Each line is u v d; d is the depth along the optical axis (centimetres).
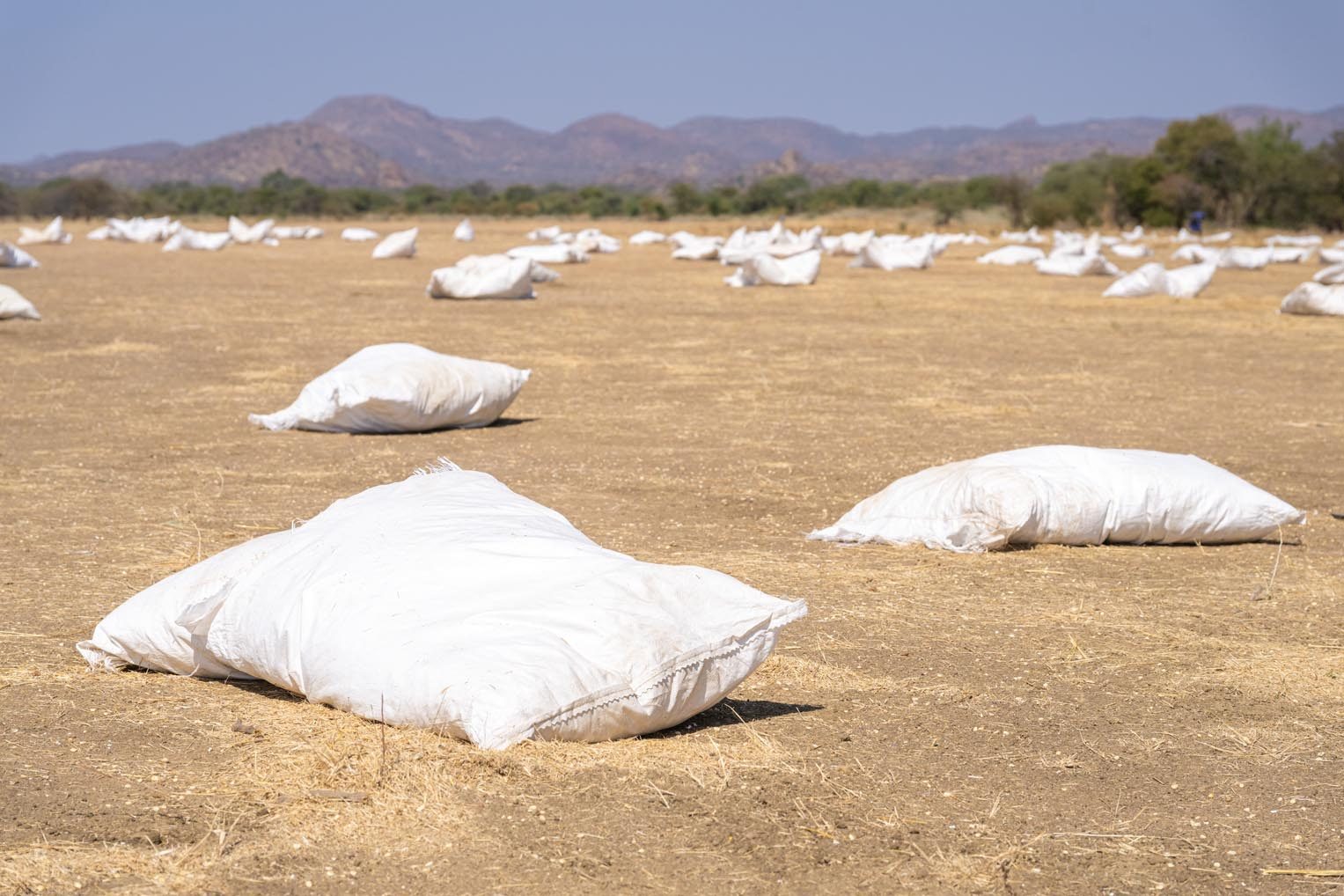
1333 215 7962
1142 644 627
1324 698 554
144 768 450
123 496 943
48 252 4919
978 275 3859
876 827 416
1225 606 698
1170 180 8225
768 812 425
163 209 11369
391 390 1225
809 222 8900
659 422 1330
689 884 377
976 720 520
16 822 407
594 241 5200
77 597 677
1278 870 393
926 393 1557
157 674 557
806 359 1886
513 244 5700
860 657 599
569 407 1434
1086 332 2302
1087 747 493
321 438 1208
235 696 528
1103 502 828
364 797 421
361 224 9312
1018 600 702
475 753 445
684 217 11106
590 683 462
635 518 888
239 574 545
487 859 388
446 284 2836
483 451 1148
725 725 505
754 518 895
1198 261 4634
